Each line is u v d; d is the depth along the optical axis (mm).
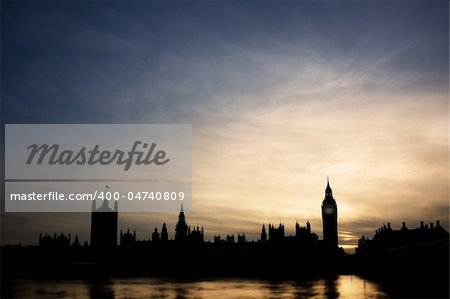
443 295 58219
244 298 59500
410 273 74250
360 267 126125
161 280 98938
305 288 75188
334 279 103062
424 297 56250
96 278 103312
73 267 143500
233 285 83375
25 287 75625
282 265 152500
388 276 90000
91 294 64250
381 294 61594
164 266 160625
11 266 125688
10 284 81812
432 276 66188
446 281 63125
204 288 76000
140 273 132875
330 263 151875
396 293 62375
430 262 67188
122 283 87750
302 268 151000
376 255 101750
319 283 87938
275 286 81000
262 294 65188
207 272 138250
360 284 82688
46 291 68438
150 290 71438
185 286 80375
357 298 57281
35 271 128375
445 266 63281
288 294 64812
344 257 151500
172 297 60688
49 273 124562
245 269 156125
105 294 64312
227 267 159250
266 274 128000
